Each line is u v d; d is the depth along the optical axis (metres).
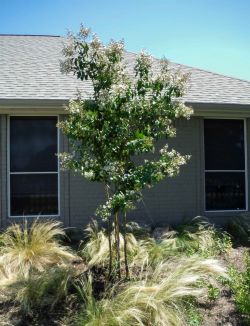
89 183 10.01
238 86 11.41
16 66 11.14
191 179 10.53
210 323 5.60
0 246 8.03
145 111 6.33
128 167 6.52
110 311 5.33
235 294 6.07
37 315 5.76
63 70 6.52
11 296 6.18
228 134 10.95
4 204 9.75
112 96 6.16
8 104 9.15
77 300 6.03
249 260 6.91
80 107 6.31
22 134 9.95
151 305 5.32
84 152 6.42
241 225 9.69
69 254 7.66
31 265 7.14
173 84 6.43
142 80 6.39
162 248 7.47
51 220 9.38
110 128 6.24
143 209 10.26
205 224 9.66
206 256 7.20
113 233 8.38
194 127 10.59
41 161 9.98
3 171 9.77
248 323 5.58
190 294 5.72
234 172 10.94
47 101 9.21
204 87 11.01
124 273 6.86
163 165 6.26
